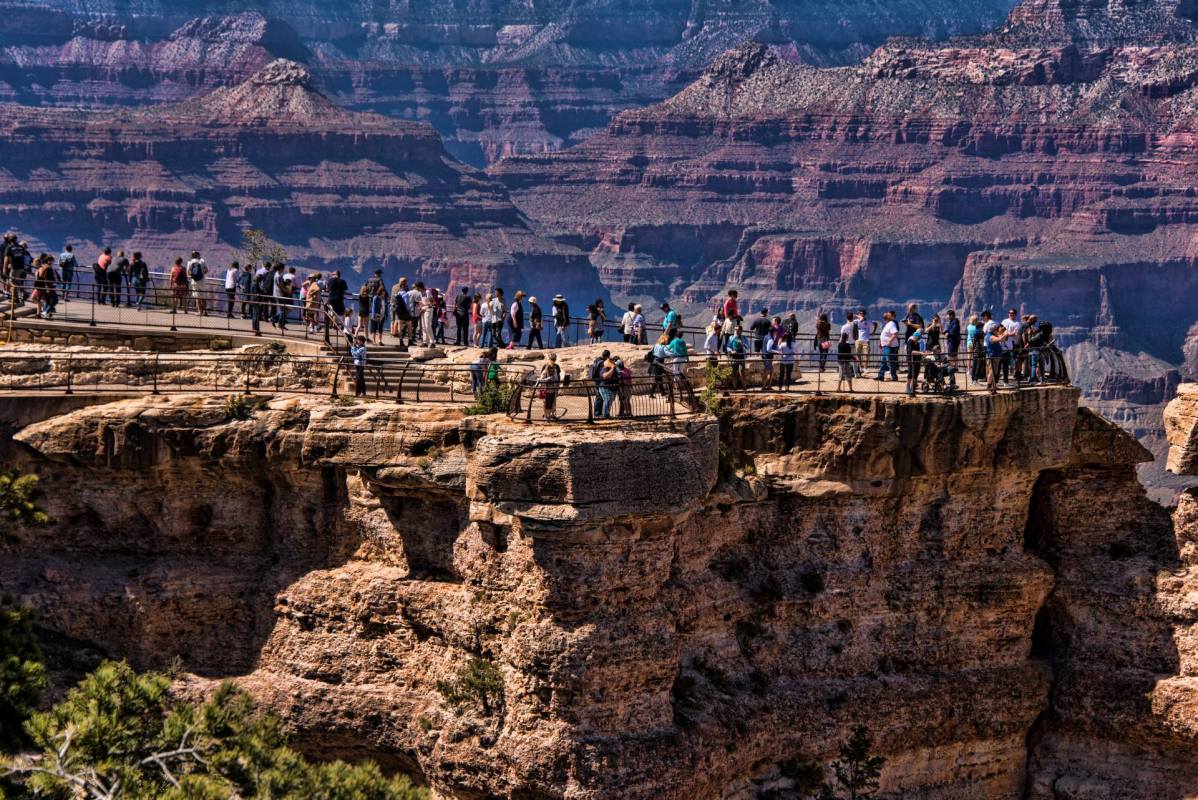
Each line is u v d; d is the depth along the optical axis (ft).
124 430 350.23
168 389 364.79
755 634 359.87
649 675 331.16
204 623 357.41
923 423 359.87
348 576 350.84
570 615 326.03
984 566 373.81
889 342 383.45
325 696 349.41
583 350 382.22
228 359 369.50
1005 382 376.89
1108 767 377.09
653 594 333.01
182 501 357.61
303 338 401.90
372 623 348.38
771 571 362.12
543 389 331.77
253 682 353.51
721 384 368.27
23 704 285.84
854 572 364.99
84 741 265.75
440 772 337.11
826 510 363.97
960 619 372.79
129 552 359.66
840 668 363.97
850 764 361.51
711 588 352.49
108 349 376.48
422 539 346.13
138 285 429.38
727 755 344.90
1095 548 381.40
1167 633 372.99
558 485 318.86
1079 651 378.53
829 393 364.17
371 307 417.28
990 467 370.73
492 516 327.67
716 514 355.56
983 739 375.25
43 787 255.70
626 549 328.08
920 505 369.50
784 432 360.89
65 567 356.59
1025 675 376.48
